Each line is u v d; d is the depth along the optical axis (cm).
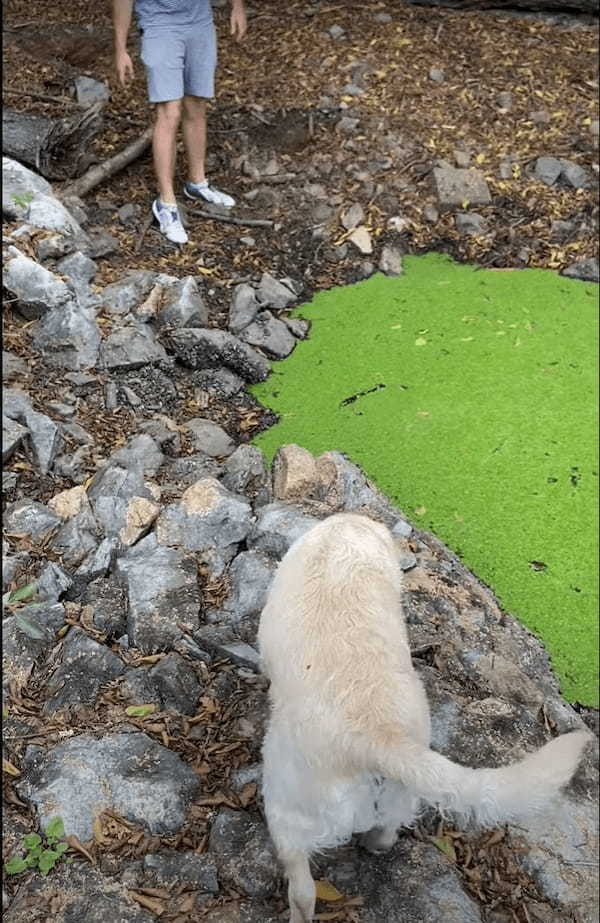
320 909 189
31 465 307
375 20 573
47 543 277
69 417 330
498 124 509
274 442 351
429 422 363
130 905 185
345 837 179
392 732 166
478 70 539
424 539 304
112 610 254
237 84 519
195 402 362
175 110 405
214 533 280
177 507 284
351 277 438
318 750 172
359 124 498
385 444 352
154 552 273
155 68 393
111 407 341
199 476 313
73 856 195
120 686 232
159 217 431
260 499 307
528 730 234
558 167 484
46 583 257
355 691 174
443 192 468
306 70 530
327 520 213
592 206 473
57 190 436
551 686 267
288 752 178
